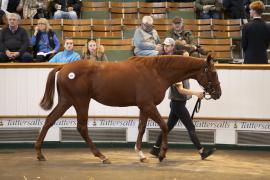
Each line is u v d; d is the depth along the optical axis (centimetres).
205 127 927
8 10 1318
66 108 805
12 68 921
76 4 1341
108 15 1364
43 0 1328
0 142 936
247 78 906
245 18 1343
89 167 766
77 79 789
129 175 712
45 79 923
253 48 946
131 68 791
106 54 1160
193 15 1352
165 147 795
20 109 927
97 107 934
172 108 833
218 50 1229
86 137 802
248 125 916
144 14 1370
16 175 712
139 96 782
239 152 903
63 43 1232
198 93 798
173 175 716
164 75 792
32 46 1105
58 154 880
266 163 813
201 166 782
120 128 938
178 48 885
